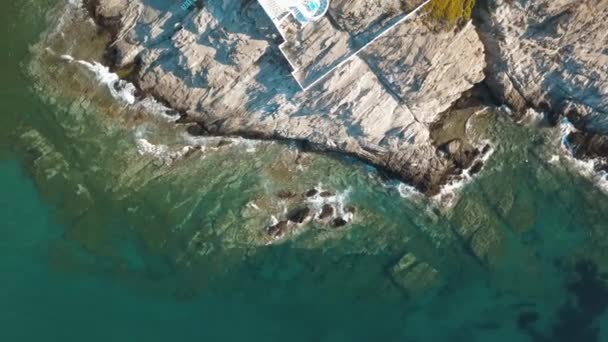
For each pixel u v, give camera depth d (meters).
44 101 39.62
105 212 39.59
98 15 39.22
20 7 39.59
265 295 39.88
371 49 36.69
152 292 39.12
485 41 38.38
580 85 39.69
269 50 37.16
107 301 38.59
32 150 39.47
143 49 39.19
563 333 40.88
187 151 40.44
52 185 39.44
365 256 40.94
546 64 39.38
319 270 40.56
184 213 40.03
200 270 39.66
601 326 41.09
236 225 40.19
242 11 36.03
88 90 39.72
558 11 36.25
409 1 34.81
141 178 40.00
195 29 37.41
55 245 39.06
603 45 37.69
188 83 39.38
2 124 39.47
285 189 40.78
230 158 40.78
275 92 38.81
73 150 39.66
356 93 38.25
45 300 38.00
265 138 41.00
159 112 40.22
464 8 35.69
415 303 40.72
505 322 40.91
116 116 39.91
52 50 39.50
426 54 36.31
